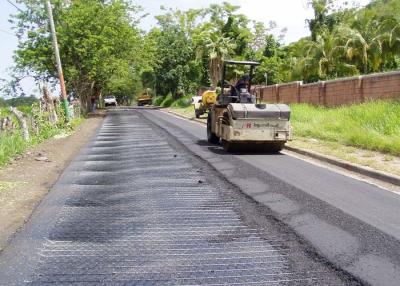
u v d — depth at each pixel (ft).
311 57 97.55
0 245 17.92
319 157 36.52
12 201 24.57
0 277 14.98
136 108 162.81
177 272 15.24
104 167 34.19
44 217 21.52
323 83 70.23
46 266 15.84
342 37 91.20
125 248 17.48
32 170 33.53
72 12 95.14
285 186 26.58
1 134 41.55
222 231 19.21
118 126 73.05
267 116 38.24
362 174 30.50
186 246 17.60
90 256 16.72
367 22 91.25
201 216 21.31
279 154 39.58
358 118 47.65
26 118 53.47
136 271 15.37
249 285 14.16
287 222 19.98
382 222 19.85
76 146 48.11
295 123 54.24
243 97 41.86
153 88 219.41
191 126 69.97
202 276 14.89
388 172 29.12
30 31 94.89
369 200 23.52
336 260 15.81
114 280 14.69
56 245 17.87
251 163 34.47
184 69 155.63
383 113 45.19
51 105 65.46
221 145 45.78
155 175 30.60
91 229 19.72
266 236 18.45
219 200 23.98
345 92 64.44
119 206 23.27
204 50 142.72
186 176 30.09
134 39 110.22
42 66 95.50
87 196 25.34
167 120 85.10
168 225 20.12
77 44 96.43
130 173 31.53
